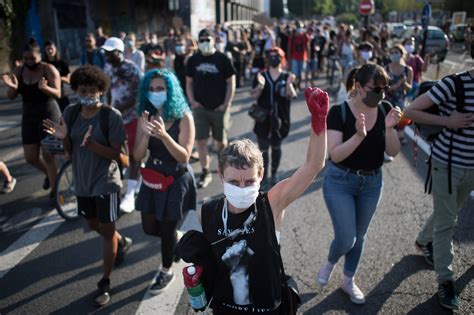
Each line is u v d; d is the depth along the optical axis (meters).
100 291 3.34
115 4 25.61
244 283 1.90
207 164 5.75
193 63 5.61
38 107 5.00
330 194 3.09
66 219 4.72
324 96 1.89
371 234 4.27
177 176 3.27
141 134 3.28
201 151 5.70
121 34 12.37
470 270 3.57
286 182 2.03
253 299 1.91
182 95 3.30
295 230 4.41
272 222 1.93
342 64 12.61
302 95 12.14
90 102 3.22
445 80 2.89
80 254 4.04
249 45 15.98
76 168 3.32
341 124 3.00
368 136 2.96
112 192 3.29
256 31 18.19
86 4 22.42
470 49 3.01
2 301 3.36
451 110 2.92
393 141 2.98
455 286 3.36
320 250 4.00
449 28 23.72
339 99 5.80
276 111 5.34
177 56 9.14
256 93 5.33
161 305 3.28
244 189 1.83
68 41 20.59
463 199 3.13
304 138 7.87
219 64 5.52
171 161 3.25
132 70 5.14
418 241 3.74
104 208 3.26
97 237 4.36
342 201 3.04
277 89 5.27
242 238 1.91
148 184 3.25
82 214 3.43
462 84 2.83
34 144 5.12
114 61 5.07
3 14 15.31
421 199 5.11
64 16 20.09
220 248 1.93
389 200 5.11
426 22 12.55
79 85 3.19
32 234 4.43
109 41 5.04
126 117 5.09
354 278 3.55
